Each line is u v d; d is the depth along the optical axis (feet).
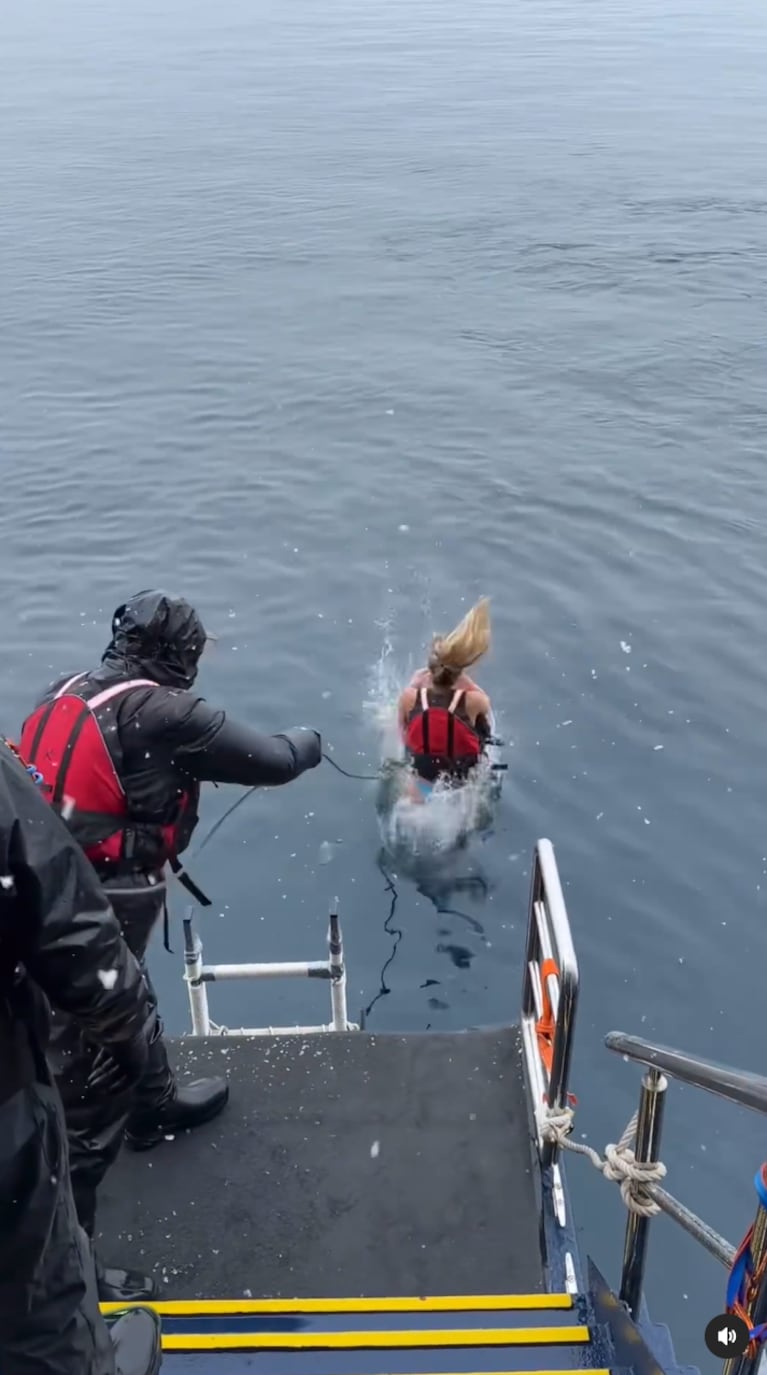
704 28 223.10
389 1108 14.64
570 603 35.70
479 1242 12.80
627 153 112.68
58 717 11.58
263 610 35.65
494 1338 10.48
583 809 26.99
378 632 34.45
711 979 22.57
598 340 61.87
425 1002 22.52
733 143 116.67
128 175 106.52
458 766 27.58
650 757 28.68
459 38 212.64
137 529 41.06
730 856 25.53
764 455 46.78
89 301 69.77
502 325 64.64
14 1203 6.47
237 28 241.35
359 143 120.26
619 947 23.30
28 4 334.03
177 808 11.93
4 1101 6.35
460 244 81.97
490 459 46.57
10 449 48.06
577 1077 20.74
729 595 36.09
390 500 43.04
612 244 81.30
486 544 39.60
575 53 189.57
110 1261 12.66
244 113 140.77
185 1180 13.67
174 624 12.13
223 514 42.11
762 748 28.96
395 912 24.61
